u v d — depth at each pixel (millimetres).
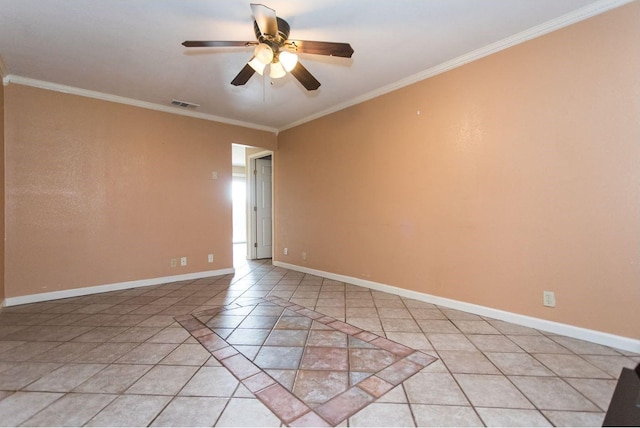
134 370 1889
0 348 2180
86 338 2348
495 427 1382
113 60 2879
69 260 3461
